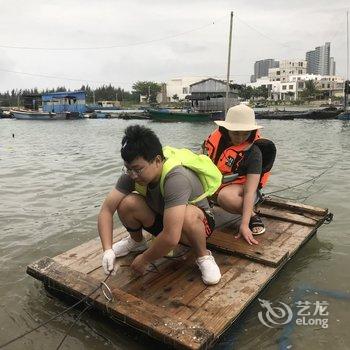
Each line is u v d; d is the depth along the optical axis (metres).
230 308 3.22
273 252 4.01
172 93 116.44
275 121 37.66
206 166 3.55
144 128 3.18
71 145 18.61
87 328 3.39
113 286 3.52
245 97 107.56
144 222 3.66
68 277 3.60
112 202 3.61
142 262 3.46
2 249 4.97
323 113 39.53
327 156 13.20
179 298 3.35
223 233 4.45
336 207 6.64
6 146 18.22
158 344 3.17
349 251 4.89
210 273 3.53
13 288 4.02
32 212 6.50
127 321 3.10
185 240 3.63
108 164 11.61
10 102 102.12
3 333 3.34
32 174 9.96
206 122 39.59
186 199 3.23
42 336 3.30
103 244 3.50
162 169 3.25
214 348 3.16
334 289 3.99
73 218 6.15
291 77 146.75
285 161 11.98
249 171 4.24
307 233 4.64
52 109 53.00
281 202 5.46
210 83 50.78
